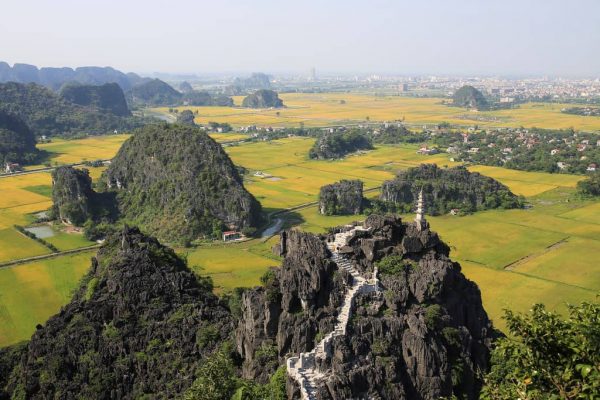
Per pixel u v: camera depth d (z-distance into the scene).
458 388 87.00
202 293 123.56
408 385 84.19
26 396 101.50
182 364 98.81
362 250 100.00
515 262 190.88
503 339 48.03
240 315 112.56
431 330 87.62
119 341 106.25
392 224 103.94
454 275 98.06
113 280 119.62
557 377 42.47
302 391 74.94
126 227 148.88
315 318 86.94
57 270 188.88
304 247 99.06
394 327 86.69
